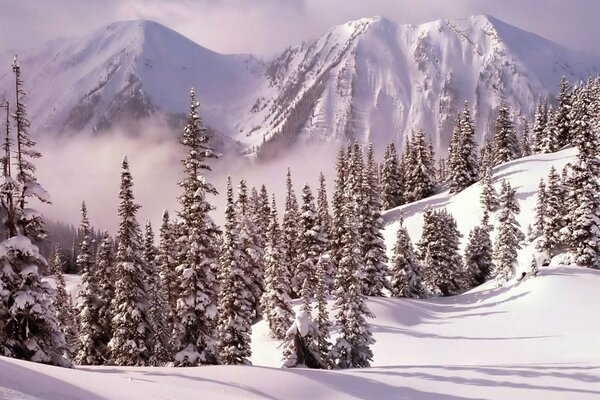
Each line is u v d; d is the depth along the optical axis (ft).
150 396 44.32
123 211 112.57
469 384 72.02
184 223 101.04
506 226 203.41
